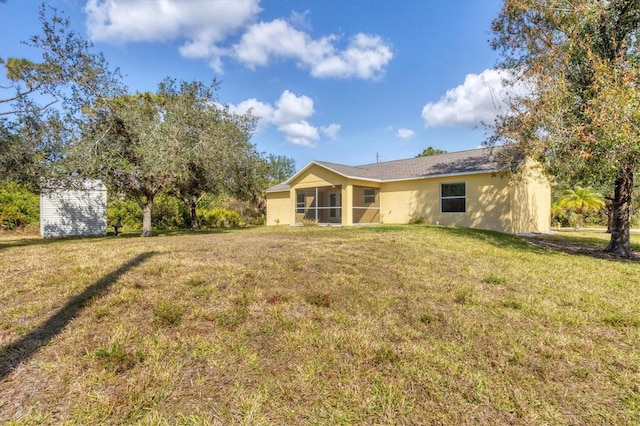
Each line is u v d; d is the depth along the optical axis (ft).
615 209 30.60
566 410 7.07
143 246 23.29
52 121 32.48
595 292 15.60
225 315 11.12
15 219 48.21
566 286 16.55
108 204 52.75
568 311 12.78
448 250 24.81
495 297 14.24
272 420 6.52
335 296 13.34
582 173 25.73
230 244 24.54
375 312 11.95
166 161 31.83
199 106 40.19
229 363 8.45
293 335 9.91
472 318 11.76
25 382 7.41
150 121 34.27
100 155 31.50
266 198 77.20
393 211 56.95
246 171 58.34
